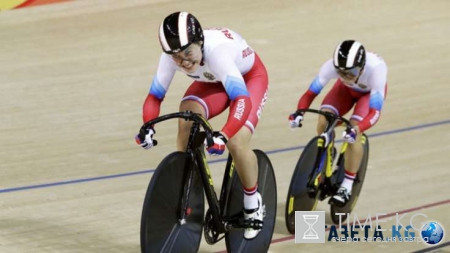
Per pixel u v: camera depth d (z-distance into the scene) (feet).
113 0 107.96
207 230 35.47
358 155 45.01
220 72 33.14
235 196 36.76
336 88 47.93
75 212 44.73
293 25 100.78
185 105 35.04
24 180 50.24
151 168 54.08
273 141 62.34
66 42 89.35
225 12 105.09
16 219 43.09
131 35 93.30
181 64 32.22
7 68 79.25
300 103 46.70
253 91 36.29
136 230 42.47
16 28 93.76
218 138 31.45
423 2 114.62
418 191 52.75
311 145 43.98
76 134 61.31
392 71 84.69
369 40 96.32
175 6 106.63
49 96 71.20
